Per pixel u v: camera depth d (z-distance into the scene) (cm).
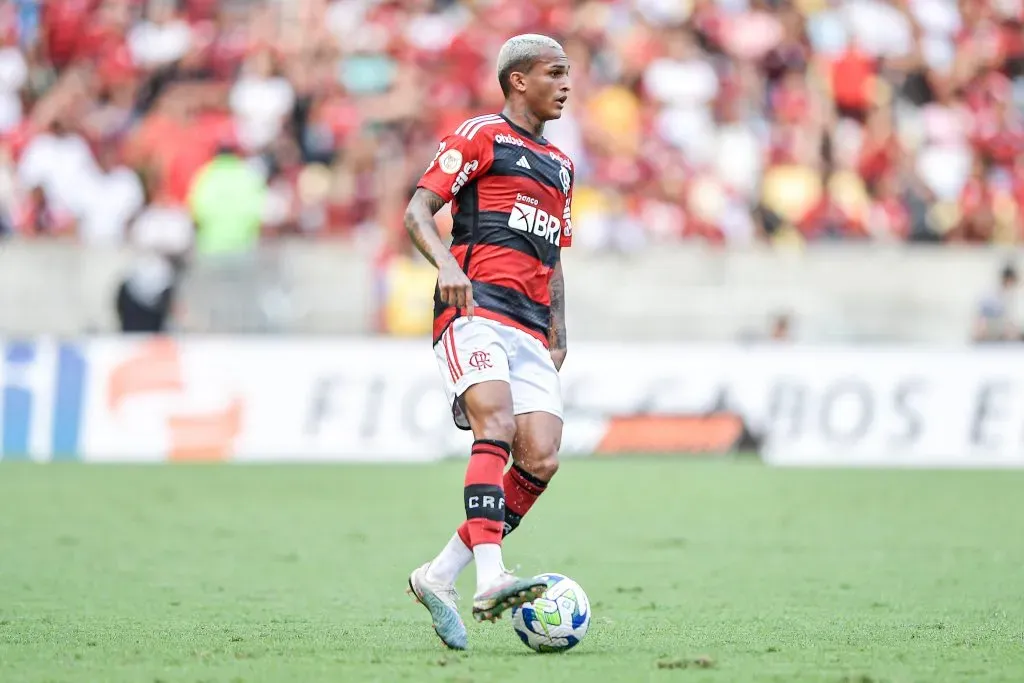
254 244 6009
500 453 1898
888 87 7400
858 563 3045
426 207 1917
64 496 4350
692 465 5459
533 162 1986
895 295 5869
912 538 3491
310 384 5569
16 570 2873
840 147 7069
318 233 6419
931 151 7231
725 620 2261
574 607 1886
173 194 6341
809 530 3647
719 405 5656
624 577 2830
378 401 5572
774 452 5628
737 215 6700
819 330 5856
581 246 6344
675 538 3481
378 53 7031
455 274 1861
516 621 1897
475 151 1953
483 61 7019
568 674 1678
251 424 5544
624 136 6869
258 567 2958
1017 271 5853
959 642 2003
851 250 5872
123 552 3180
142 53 6956
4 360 5506
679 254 5825
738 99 7094
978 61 7669
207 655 1838
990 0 7812
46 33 6994
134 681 1630
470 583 2802
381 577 2814
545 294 2020
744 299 5838
